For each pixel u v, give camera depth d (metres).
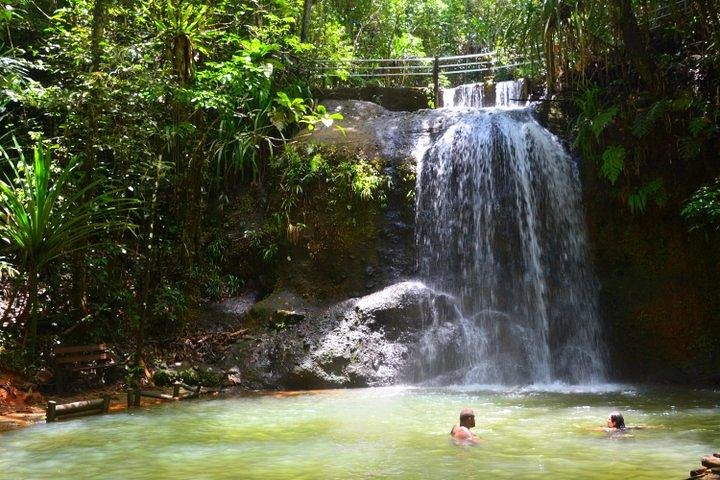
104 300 11.00
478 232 12.08
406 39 20.19
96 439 6.69
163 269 11.97
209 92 11.45
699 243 11.05
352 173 12.43
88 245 9.84
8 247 9.95
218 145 13.20
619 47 12.22
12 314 10.07
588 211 11.78
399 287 11.48
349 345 10.73
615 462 5.46
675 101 11.05
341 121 13.97
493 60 17.84
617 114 11.89
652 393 9.56
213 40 13.70
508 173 12.20
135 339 11.02
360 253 12.04
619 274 11.48
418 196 12.36
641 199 11.12
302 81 14.67
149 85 10.61
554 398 9.11
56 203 9.70
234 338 11.30
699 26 11.97
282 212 12.59
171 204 12.78
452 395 9.47
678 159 11.38
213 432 7.00
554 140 12.43
